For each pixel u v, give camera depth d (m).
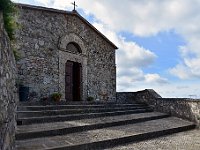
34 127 6.44
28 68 11.42
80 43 14.04
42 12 12.39
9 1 4.13
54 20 12.88
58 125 6.96
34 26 11.95
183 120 10.84
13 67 5.97
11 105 4.64
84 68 14.02
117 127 8.12
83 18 14.15
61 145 5.34
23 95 10.85
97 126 7.66
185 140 7.54
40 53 12.01
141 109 12.10
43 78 11.98
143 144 6.73
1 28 3.65
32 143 5.34
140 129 8.00
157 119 10.66
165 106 11.98
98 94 14.73
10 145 4.05
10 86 4.64
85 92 13.88
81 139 6.09
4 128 3.41
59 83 12.67
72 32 13.68
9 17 4.86
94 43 14.95
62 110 8.53
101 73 15.12
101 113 9.38
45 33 12.38
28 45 11.57
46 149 4.94
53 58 12.55
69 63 13.66
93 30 14.92
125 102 13.29
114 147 6.23
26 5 11.48
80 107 9.78
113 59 16.19
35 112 7.68
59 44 12.88
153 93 12.84
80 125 7.16
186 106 10.91
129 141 6.86
